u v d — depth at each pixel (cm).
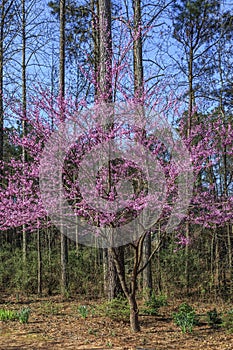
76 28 1193
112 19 780
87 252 1273
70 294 1160
